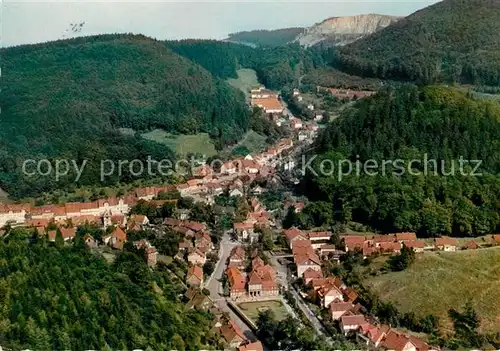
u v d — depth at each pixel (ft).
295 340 634.43
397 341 629.10
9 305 585.63
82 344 557.74
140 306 637.30
